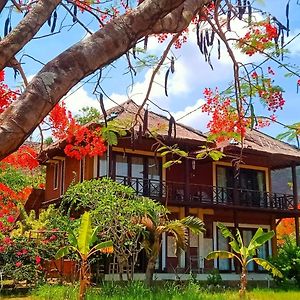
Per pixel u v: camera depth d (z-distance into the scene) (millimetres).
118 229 14883
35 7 2818
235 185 21578
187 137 19031
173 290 13336
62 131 8508
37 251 15422
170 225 15242
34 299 13414
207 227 22109
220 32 3969
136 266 19094
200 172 22094
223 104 7742
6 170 17828
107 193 15133
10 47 2689
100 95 4180
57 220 16031
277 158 22141
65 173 21672
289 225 27438
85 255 12133
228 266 22141
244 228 23219
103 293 12734
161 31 2832
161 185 19828
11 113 1982
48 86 2043
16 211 20938
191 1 2998
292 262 19469
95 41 2221
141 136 4605
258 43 5766
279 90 6258
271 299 14586
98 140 9484
